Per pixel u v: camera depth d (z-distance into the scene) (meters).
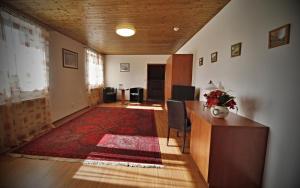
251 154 1.63
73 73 4.80
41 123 3.30
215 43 2.90
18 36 2.71
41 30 3.24
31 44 2.99
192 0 2.37
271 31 1.52
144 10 2.73
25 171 1.99
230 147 1.62
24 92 2.86
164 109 5.82
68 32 4.09
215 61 2.88
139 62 7.77
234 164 1.65
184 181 1.87
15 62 2.66
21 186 1.73
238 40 2.13
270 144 1.56
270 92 1.54
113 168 2.08
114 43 5.38
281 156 1.43
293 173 1.32
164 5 2.54
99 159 2.28
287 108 1.36
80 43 5.24
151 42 5.15
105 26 3.60
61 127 3.60
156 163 2.22
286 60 1.36
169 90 4.89
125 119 4.38
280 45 1.42
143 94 7.75
